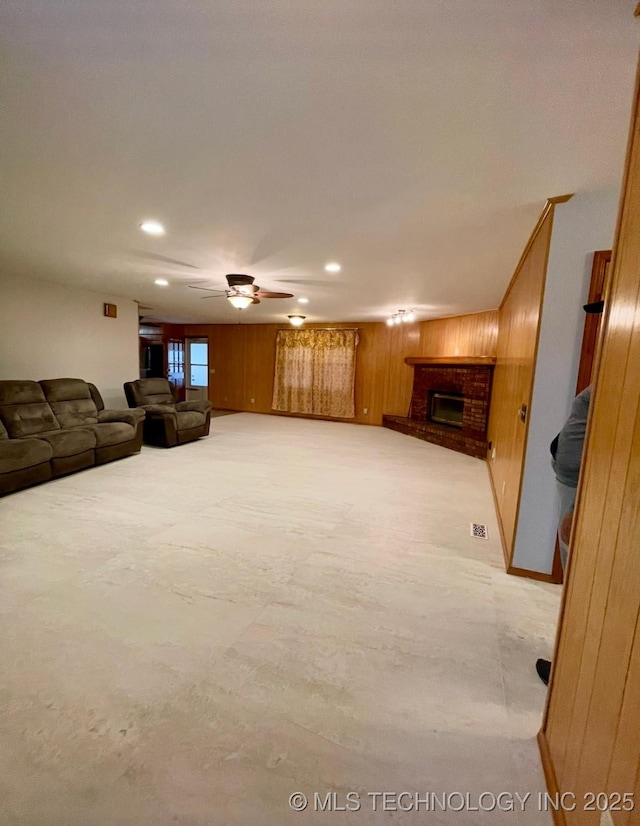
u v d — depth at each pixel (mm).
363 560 2451
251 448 5512
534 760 1245
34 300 4633
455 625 1869
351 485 3943
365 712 1393
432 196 2031
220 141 1589
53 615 1847
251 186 1980
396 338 7438
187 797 1106
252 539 2686
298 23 1001
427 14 962
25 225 2619
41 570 2223
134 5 964
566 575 1222
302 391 8352
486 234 2549
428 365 6730
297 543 2648
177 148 1650
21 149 1679
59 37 1072
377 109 1353
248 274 3910
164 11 980
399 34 1025
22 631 1736
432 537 2809
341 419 8062
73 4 966
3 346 4371
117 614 1868
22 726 1293
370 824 1064
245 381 9109
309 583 2176
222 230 2639
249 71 1184
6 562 2299
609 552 894
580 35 1007
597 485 1015
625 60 1081
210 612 1904
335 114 1389
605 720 840
